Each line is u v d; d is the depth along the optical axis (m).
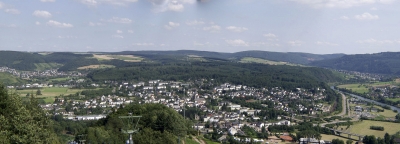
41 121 96.00
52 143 94.44
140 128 145.38
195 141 178.50
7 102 93.38
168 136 137.88
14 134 79.56
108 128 150.25
